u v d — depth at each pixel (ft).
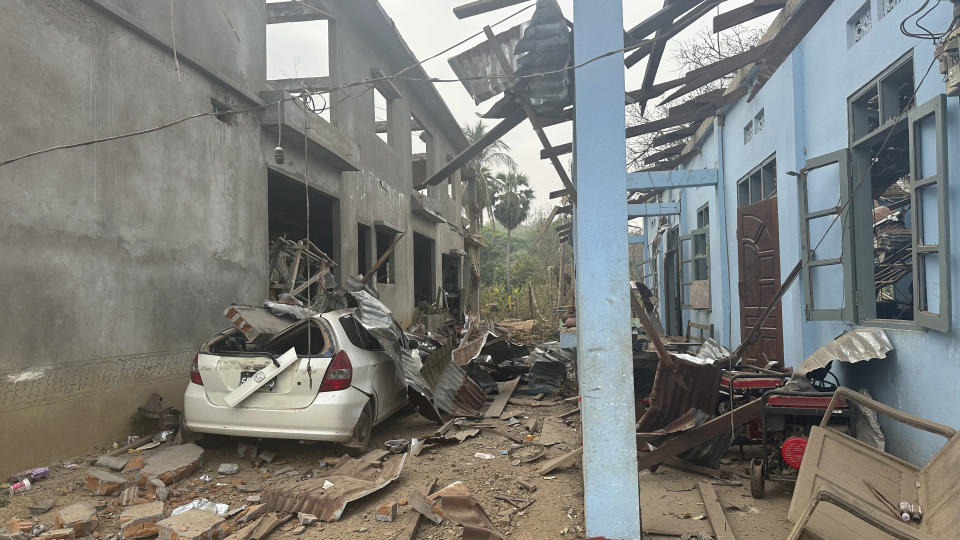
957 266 13.52
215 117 25.95
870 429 15.56
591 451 11.12
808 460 12.32
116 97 20.26
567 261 64.64
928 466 12.06
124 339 20.29
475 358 30.32
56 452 17.43
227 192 26.68
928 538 8.59
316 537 13.08
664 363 16.15
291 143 32.91
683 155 44.29
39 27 17.35
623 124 11.35
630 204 49.80
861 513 9.01
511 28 14.46
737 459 19.01
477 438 22.44
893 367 16.35
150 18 21.85
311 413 17.84
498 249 174.60
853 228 18.42
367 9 41.47
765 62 24.11
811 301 21.04
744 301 28.35
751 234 27.45
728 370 18.85
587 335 11.27
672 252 53.21
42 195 17.28
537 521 13.91
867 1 17.61
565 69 12.57
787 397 15.52
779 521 13.76
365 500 15.34
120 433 19.84
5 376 15.96
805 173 21.49
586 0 11.51
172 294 22.79
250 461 18.58
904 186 34.47
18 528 12.88
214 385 18.37
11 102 16.42
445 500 13.75
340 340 19.43
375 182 47.37
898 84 16.84
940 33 14.08
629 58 16.47
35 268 16.97
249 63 29.09
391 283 52.49
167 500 15.31
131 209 20.77
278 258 31.96
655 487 16.37
